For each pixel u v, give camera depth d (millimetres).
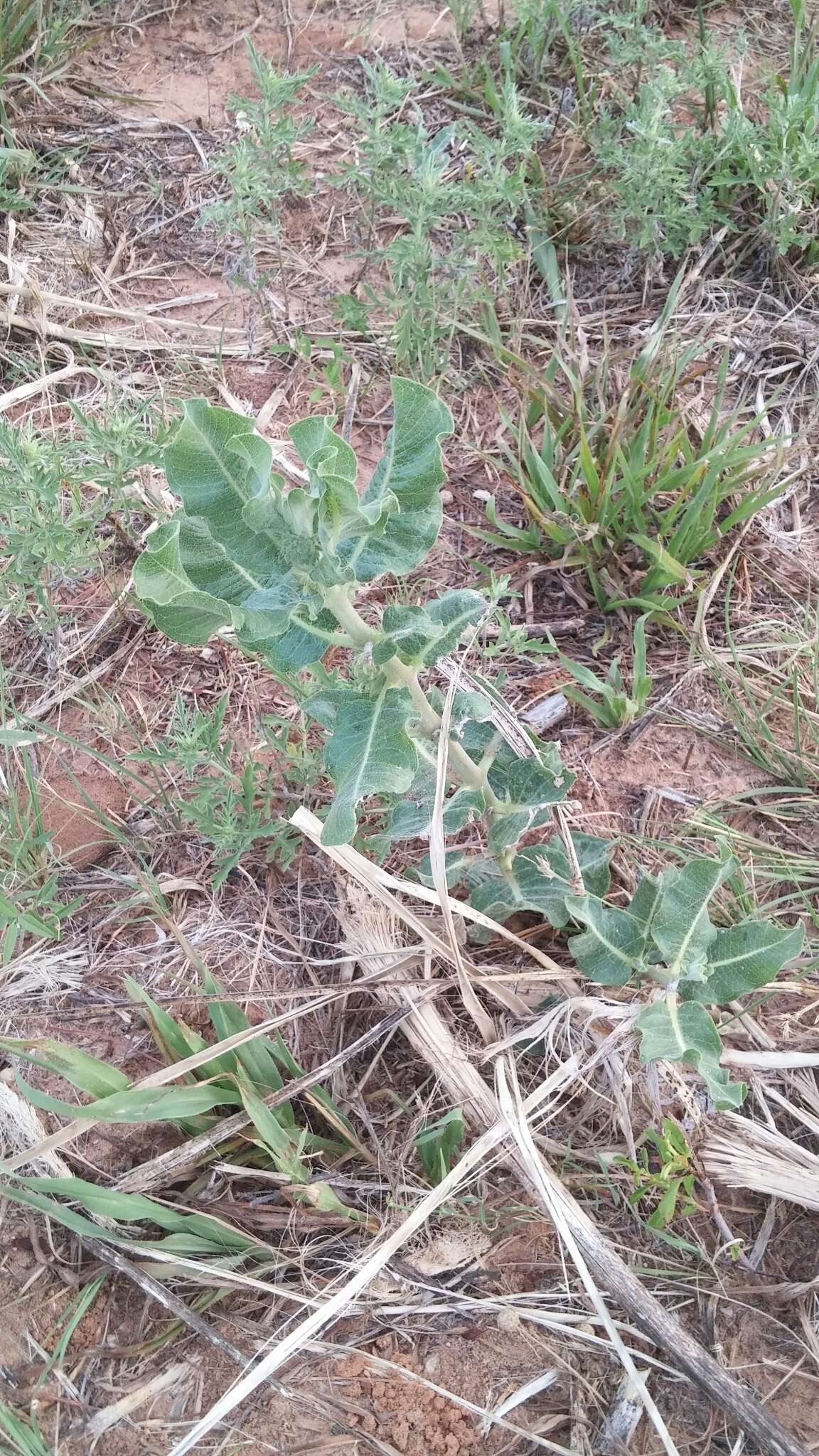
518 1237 640
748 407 993
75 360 1012
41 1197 598
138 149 1179
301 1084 637
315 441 490
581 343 984
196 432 474
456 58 1230
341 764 543
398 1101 670
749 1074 672
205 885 761
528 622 879
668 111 989
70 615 886
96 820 792
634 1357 607
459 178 1119
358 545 535
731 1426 586
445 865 691
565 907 688
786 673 845
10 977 725
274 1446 589
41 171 1161
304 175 1139
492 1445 588
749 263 1084
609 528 876
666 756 812
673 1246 634
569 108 1161
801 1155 631
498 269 975
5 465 832
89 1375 610
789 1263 630
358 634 542
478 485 953
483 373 978
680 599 851
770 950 624
